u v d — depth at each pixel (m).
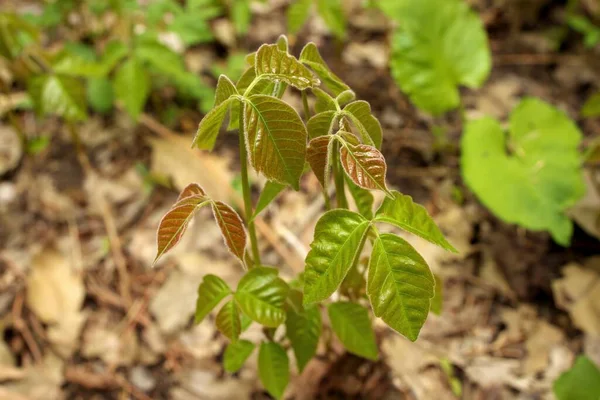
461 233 0.71
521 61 0.95
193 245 0.72
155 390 0.62
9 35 0.68
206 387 0.61
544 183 0.65
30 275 0.70
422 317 0.38
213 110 0.36
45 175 0.80
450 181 0.78
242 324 0.49
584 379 0.54
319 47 0.97
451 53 0.75
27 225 0.75
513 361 0.62
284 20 1.02
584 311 0.64
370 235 0.45
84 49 0.86
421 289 0.38
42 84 0.69
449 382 0.60
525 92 0.90
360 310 0.49
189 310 0.66
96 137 0.84
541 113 0.70
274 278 0.45
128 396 0.61
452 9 0.75
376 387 0.60
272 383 0.49
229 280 0.68
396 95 0.89
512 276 0.68
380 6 0.77
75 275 0.69
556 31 0.99
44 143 0.77
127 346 0.64
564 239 0.63
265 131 0.37
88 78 0.86
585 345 0.62
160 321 0.65
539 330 0.64
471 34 0.75
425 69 0.74
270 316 0.45
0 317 0.66
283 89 0.40
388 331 0.62
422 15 0.75
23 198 0.78
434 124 0.85
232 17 0.94
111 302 0.68
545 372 0.61
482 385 0.60
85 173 0.80
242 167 0.42
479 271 0.68
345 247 0.39
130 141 0.84
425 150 0.82
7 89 0.73
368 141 0.39
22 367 0.63
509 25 1.01
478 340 0.63
